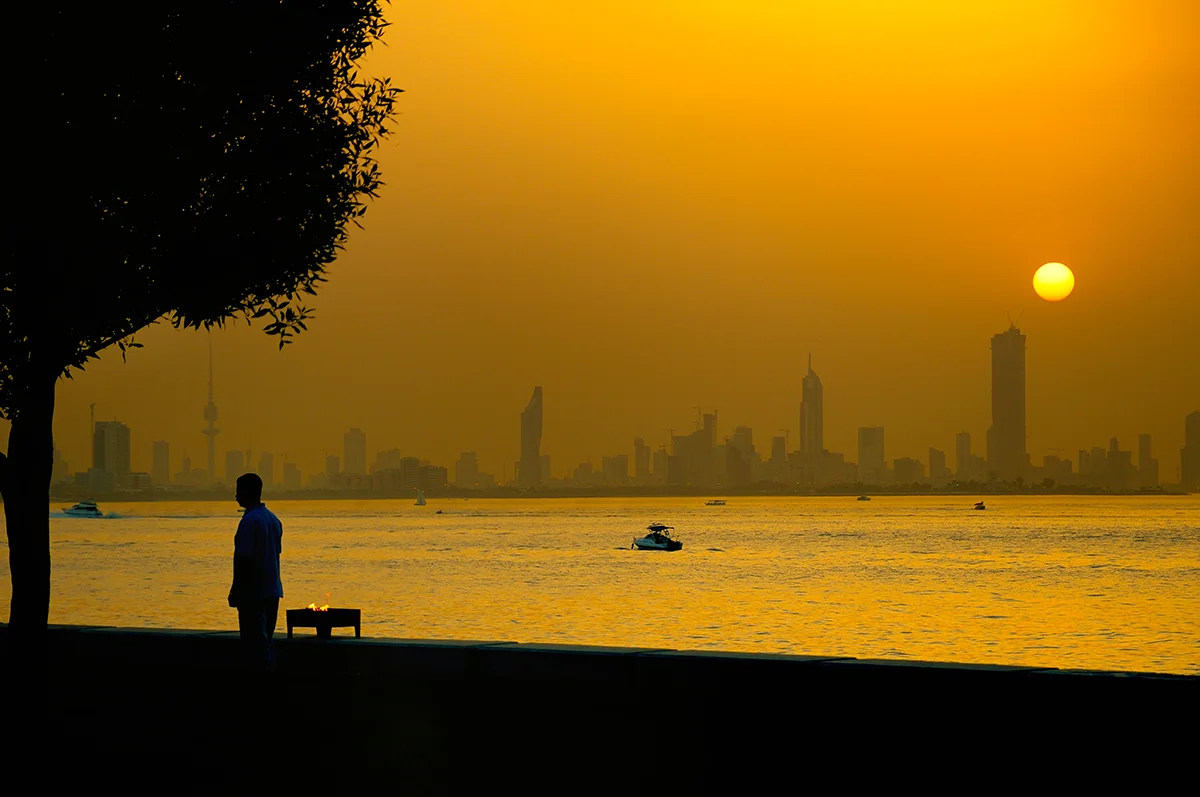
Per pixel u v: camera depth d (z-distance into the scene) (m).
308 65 43.06
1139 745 30.00
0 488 41.81
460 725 39.19
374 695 40.69
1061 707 31.05
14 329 41.53
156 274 41.84
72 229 39.34
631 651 37.62
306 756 39.59
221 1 39.97
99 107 38.72
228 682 42.41
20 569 41.66
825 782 34.00
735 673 35.41
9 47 37.41
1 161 38.06
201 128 40.53
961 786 32.09
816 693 34.28
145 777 38.34
